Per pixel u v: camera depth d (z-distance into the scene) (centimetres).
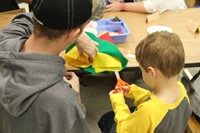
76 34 70
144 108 98
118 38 150
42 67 66
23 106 67
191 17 185
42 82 66
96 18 130
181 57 97
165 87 100
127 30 154
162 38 99
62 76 71
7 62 69
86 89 231
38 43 70
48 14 64
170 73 97
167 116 98
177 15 188
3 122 78
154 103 98
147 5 189
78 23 67
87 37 122
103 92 228
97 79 241
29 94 65
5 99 68
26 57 67
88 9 69
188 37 159
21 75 67
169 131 103
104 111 209
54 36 68
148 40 100
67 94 68
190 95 143
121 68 130
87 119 201
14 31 89
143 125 99
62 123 69
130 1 222
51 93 66
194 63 136
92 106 214
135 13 192
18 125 72
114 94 124
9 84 68
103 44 132
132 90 126
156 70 98
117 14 189
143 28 169
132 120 103
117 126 112
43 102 66
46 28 67
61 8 64
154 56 96
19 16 99
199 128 135
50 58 67
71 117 69
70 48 129
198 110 135
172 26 172
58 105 67
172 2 195
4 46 76
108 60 127
